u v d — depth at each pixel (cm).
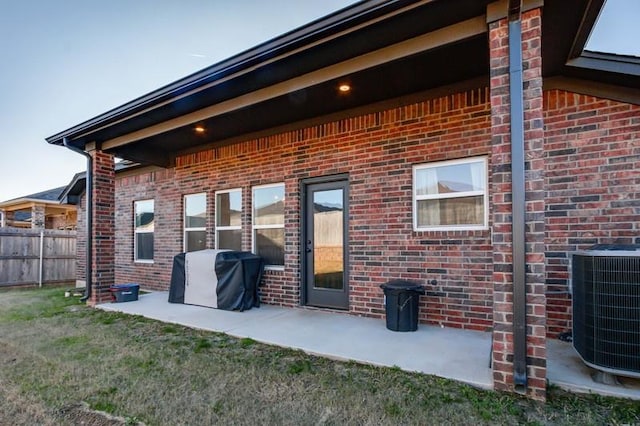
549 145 402
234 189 679
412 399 265
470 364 321
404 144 487
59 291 859
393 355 347
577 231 386
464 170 454
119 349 388
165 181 788
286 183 600
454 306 446
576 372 298
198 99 467
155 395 280
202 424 238
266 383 298
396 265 486
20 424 241
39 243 1016
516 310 263
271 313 541
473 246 438
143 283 822
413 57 344
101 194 647
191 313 547
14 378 314
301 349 372
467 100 446
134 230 859
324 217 571
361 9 300
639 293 262
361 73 376
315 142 568
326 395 275
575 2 275
